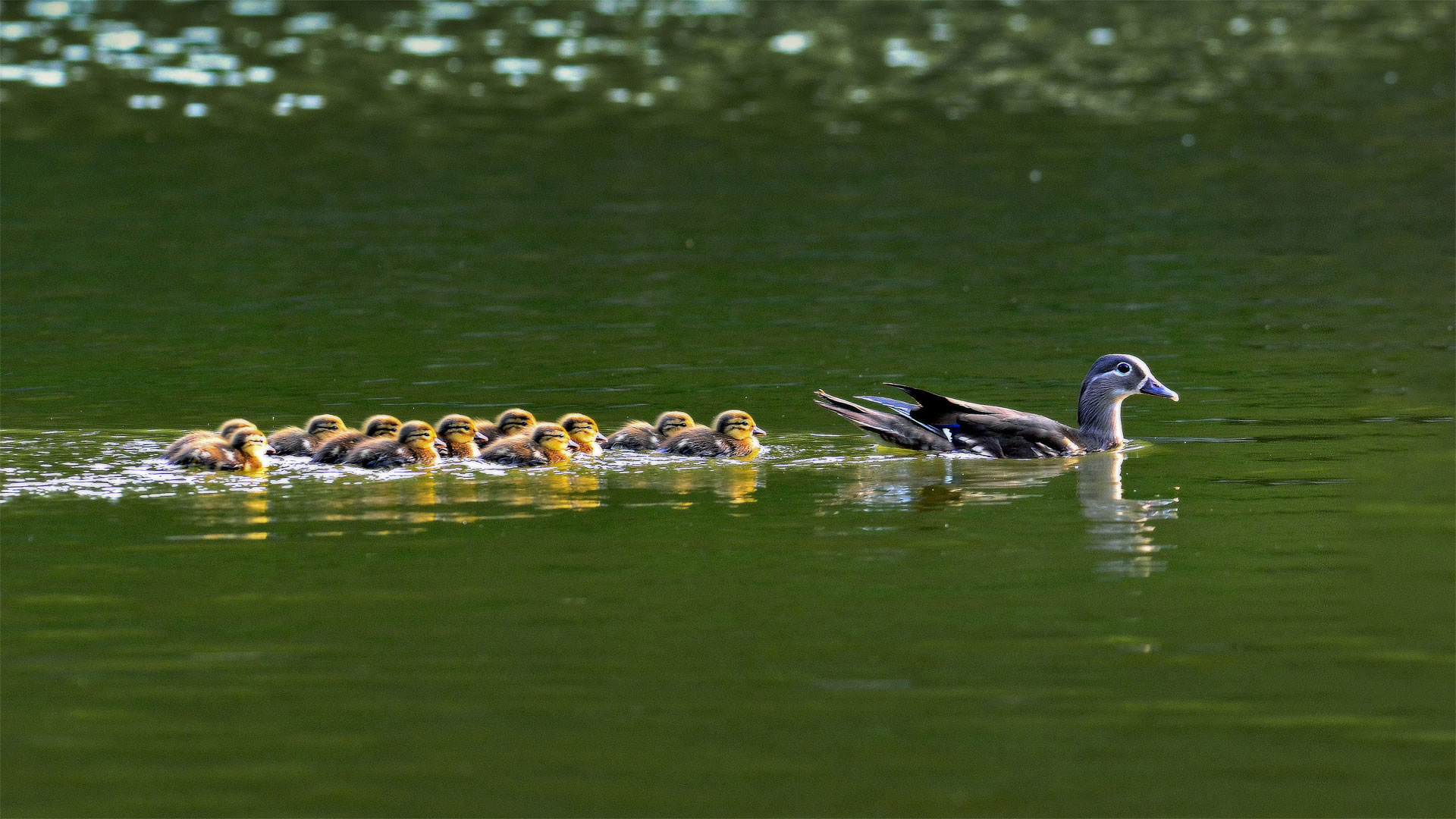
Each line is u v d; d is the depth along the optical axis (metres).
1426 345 22.05
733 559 13.44
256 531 14.10
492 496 15.38
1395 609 12.27
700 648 11.48
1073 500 15.38
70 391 19.61
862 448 17.53
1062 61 49.59
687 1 60.38
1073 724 10.37
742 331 23.31
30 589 12.53
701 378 20.64
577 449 17.03
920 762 9.86
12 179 34.09
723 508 15.01
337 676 10.96
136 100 42.41
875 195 33.62
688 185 34.50
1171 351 22.03
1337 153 37.22
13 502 14.87
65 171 34.97
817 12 58.28
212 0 58.38
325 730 10.20
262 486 15.61
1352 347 22.05
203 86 44.44
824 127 40.69
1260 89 45.09
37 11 55.50
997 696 10.73
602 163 36.53
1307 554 13.62
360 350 21.97
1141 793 9.53
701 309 24.67
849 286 26.20
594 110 42.34
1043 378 20.69
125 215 31.14
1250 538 14.05
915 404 17.89
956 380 20.61
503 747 10.01
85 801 9.38
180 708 10.47
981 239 29.78
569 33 53.69
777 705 10.57
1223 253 28.47
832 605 12.34
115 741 10.05
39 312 24.06
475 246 29.02
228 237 29.47
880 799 9.43
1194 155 37.31
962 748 10.02
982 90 45.34
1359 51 50.72
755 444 17.34
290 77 45.75
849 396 19.73
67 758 9.84
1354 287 25.75
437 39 52.41
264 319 23.70
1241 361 21.39
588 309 24.56
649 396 19.73
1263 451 17.16
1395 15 57.16
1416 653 11.43
